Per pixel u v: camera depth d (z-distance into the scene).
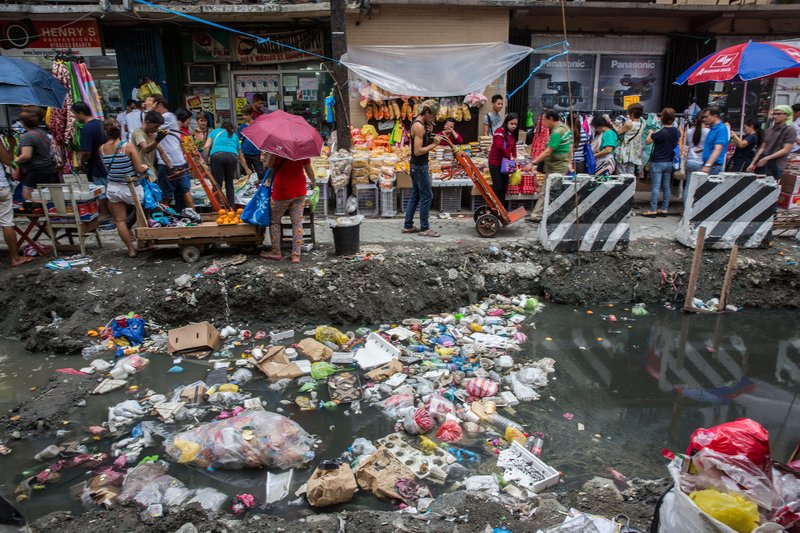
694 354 5.66
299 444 3.96
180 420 4.38
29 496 3.55
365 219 9.09
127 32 10.68
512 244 7.35
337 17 8.41
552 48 11.61
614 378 5.16
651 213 9.23
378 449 3.85
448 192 9.40
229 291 6.14
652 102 12.20
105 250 7.04
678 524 2.37
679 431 4.35
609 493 3.45
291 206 6.43
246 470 3.83
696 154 8.91
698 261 6.51
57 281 6.16
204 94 11.53
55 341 5.57
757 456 2.49
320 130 11.88
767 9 10.77
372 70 9.78
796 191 9.06
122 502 3.42
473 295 6.80
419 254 6.87
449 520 3.21
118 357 5.41
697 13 11.00
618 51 11.79
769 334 6.14
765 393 4.94
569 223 7.11
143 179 6.59
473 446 4.08
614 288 6.96
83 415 4.48
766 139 8.67
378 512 3.30
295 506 3.46
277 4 9.99
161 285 6.16
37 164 6.94
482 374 5.08
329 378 5.00
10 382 5.02
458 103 10.56
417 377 5.00
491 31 10.55
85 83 8.97
